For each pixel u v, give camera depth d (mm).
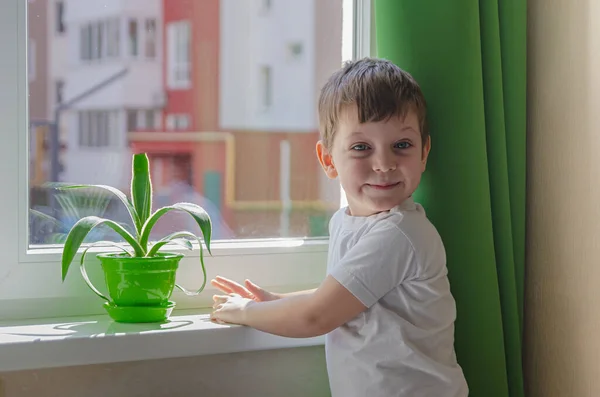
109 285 1067
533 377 1236
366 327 1022
